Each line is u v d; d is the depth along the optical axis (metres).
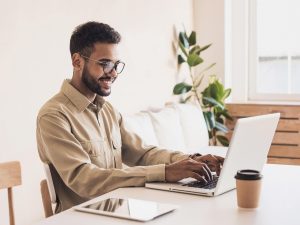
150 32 4.30
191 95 5.03
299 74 5.32
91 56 2.15
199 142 4.33
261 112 5.09
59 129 2.03
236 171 1.85
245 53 5.38
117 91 3.79
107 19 3.67
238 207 1.67
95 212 1.62
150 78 4.31
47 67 3.13
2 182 1.96
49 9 3.12
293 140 4.98
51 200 2.05
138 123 3.51
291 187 1.95
